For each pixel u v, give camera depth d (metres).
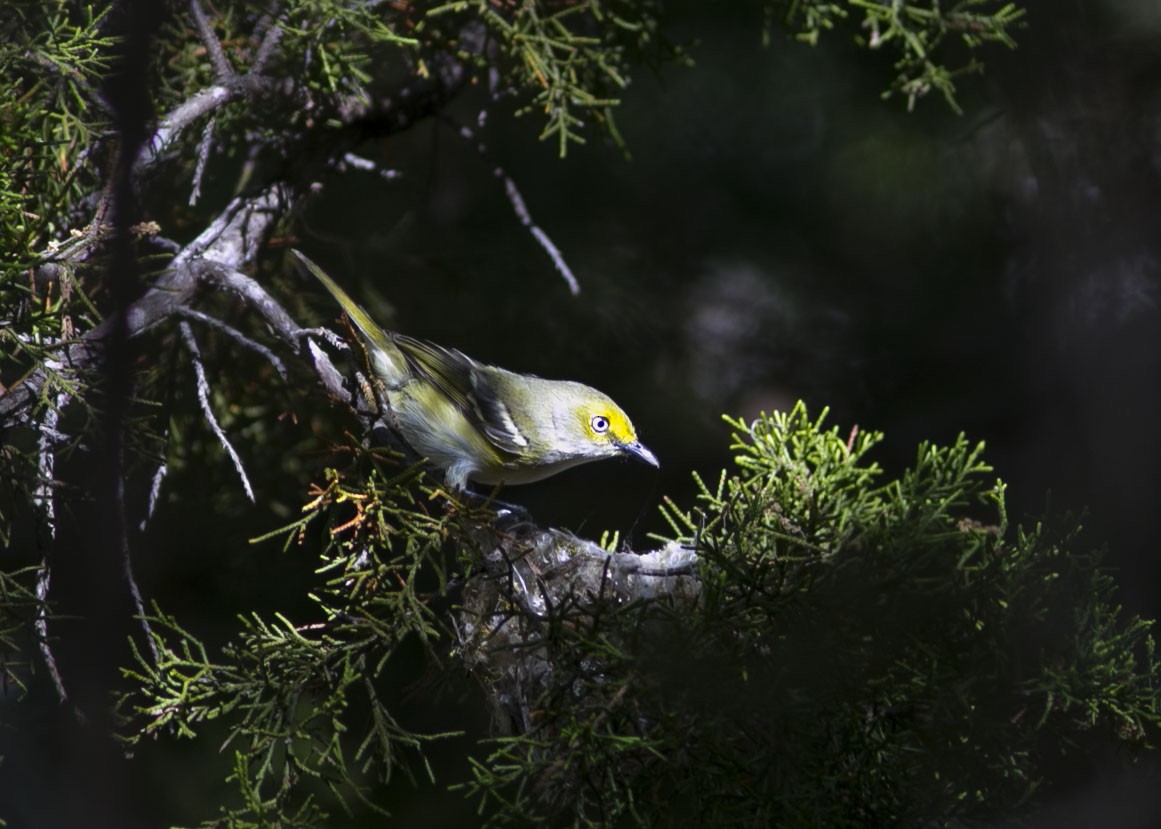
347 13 9.69
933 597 7.28
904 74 10.98
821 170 16.05
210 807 10.42
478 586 8.14
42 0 8.92
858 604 7.23
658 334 15.47
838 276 16.28
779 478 8.04
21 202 8.14
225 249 10.46
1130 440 13.22
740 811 6.94
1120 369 13.59
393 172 12.27
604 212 15.95
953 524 7.81
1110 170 13.25
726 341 15.91
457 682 8.62
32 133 8.41
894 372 15.59
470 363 10.23
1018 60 12.41
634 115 15.96
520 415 10.15
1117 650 7.50
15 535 9.55
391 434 8.64
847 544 7.60
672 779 7.06
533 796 7.19
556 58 11.07
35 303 8.17
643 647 7.11
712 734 6.93
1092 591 7.52
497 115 15.40
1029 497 13.45
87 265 8.07
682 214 16.22
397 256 13.13
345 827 10.64
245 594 11.71
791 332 16.09
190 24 10.49
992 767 7.26
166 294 8.86
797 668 7.05
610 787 6.87
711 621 7.19
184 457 11.51
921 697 7.14
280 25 9.72
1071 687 7.16
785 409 15.43
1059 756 8.35
